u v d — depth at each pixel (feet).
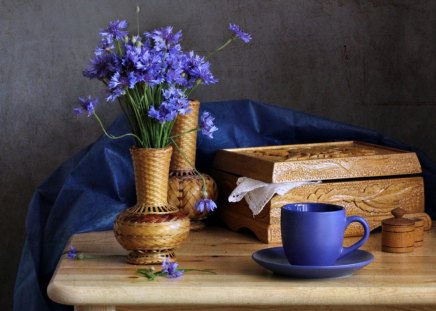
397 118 7.11
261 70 7.05
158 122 5.16
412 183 5.86
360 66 7.08
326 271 4.75
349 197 5.72
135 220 5.11
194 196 5.88
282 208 4.96
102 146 6.10
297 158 5.76
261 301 4.71
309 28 7.04
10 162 7.00
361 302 4.68
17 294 5.85
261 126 6.50
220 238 5.77
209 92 7.04
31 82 6.96
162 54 5.18
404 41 7.07
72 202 6.03
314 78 7.07
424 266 5.07
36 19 6.91
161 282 4.81
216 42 7.01
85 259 5.26
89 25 6.95
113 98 5.01
